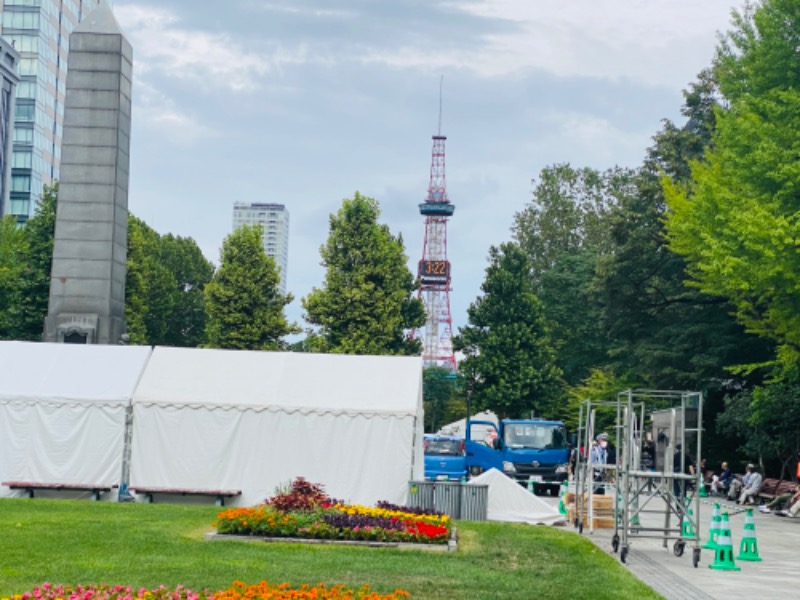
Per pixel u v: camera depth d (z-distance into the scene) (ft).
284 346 207.31
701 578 60.29
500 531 80.28
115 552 58.54
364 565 56.85
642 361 186.39
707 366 175.83
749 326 129.08
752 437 156.87
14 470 101.40
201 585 47.93
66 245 142.31
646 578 59.52
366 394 102.06
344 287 198.59
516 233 304.71
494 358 221.05
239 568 53.42
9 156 337.31
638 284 191.01
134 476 101.19
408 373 104.99
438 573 55.11
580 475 93.81
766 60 116.26
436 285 448.65
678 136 193.98
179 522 77.00
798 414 144.46
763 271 104.63
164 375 104.17
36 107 389.80
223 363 105.91
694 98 197.36
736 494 151.53
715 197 115.34
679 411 73.46
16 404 101.71
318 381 103.55
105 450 101.40
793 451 152.46
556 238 298.15
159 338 266.16
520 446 150.10
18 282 205.98
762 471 160.56
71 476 101.09
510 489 96.02
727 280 109.40
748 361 179.22
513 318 224.74
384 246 200.44
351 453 100.27
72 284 141.90
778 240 101.40
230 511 70.85
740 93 123.13
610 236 194.70
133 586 47.14
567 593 49.90
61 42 420.77
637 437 83.56
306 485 82.43
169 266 307.58
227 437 101.09
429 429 302.04
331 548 64.44
